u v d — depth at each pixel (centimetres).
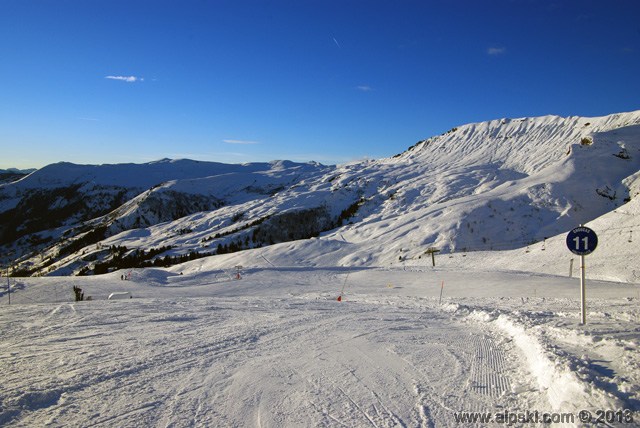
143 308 1492
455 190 18312
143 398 567
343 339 942
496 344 876
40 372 671
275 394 588
